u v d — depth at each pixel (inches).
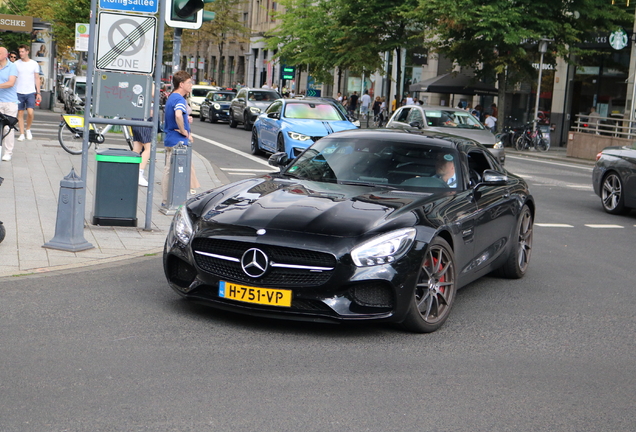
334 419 158.9
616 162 535.5
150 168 357.1
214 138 1087.0
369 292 214.4
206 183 557.9
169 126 413.7
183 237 228.7
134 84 346.6
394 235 217.8
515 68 1269.7
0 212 374.3
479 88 1441.9
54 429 146.9
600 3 1258.0
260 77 2667.3
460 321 244.7
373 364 196.5
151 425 150.9
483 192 277.6
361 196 243.4
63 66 2469.2
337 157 279.4
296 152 725.3
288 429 152.3
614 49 1327.5
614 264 357.1
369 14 1517.0
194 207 238.7
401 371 192.4
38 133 842.8
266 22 2650.1
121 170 360.2
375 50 1552.7
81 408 157.9
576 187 709.3
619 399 180.9
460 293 284.4
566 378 194.4
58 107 1477.6
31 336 204.2
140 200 446.6
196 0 390.9
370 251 212.7
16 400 160.4
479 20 1197.7
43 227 346.9
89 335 207.6
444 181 267.4
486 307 265.0
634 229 477.4
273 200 236.2
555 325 246.2
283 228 216.5
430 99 1738.4
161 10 346.3
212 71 3149.6
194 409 160.2
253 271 213.8
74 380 173.8
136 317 226.7
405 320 222.2
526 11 1242.0
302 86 2378.2
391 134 291.6
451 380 187.8
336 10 1615.4
